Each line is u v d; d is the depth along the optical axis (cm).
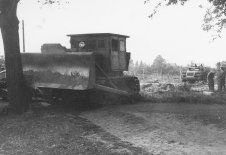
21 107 1494
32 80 1659
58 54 1622
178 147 1023
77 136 1120
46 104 1762
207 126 1254
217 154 950
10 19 1461
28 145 1005
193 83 3331
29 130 1180
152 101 1920
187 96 1906
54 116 1422
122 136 1153
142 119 1393
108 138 1118
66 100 1709
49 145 1007
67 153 934
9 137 1093
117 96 1811
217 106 1706
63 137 1098
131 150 989
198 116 1402
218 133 1164
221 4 2022
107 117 1439
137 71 5397
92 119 1408
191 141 1083
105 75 1748
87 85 1545
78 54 1574
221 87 2461
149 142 1080
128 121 1361
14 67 1485
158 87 2536
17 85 1489
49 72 1639
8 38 1473
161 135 1157
